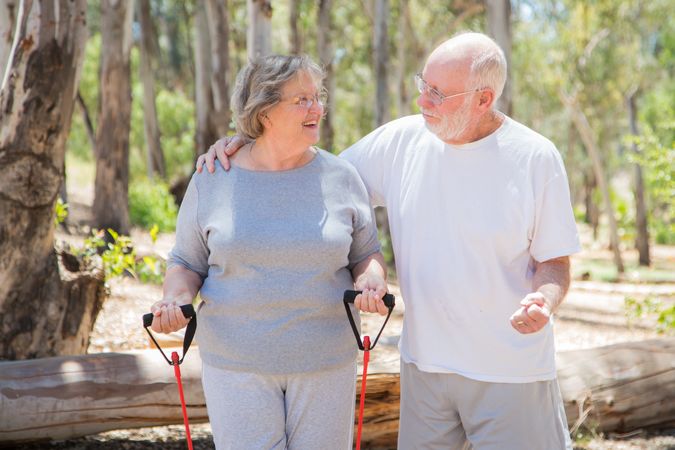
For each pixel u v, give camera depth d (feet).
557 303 8.56
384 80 54.75
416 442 9.60
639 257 82.64
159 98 87.20
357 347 8.74
